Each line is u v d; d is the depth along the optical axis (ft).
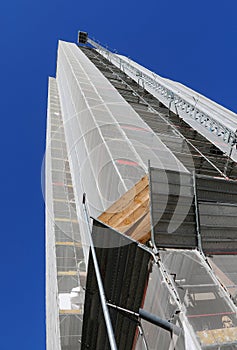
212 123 48.85
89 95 63.87
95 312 19.35
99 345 19.88
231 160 41.50
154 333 19.24
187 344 14.66
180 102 60.85
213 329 16.16
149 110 62.49
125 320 19.13
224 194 21.65
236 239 20.40
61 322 35.47
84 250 39.63
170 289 16.65
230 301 16.90
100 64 117.60
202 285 18.11
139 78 85.61
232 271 20.89
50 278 51.98
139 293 19.39
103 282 18.98
